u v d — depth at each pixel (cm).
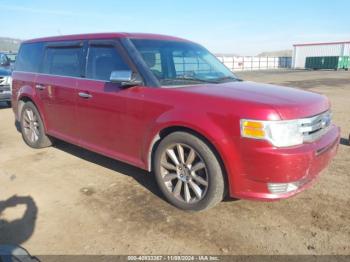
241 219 322
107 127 398
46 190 395
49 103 494
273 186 286
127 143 379
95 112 409
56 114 487
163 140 339
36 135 555
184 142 322
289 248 277
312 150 285
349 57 4853
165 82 358
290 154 274
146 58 378
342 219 320
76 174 444
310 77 2897
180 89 337
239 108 288
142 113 351
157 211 340
